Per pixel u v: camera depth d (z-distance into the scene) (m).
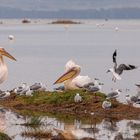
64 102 26.16
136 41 106.38
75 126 21.89
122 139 19.38
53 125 22.08
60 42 105.12
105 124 22.38
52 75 43.66
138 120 23.17
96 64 54.94
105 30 183.00
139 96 26.58
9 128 21.44
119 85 36.91
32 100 27.14
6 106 26.75
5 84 37.16
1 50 29.94
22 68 50.16
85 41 108.44
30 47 87.88
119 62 57.81
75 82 27.73
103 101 25.59
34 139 19.42
